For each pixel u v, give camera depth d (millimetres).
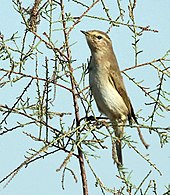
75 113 10148
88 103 9859
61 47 10094
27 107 10016
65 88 10141
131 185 9250
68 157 8484
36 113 10008
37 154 8961
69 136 9602
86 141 9391
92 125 10039
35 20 10398
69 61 9961
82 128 9938
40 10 10094
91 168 9180
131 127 10148
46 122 9875
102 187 9172
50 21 9930
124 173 9289
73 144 9281
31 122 9984
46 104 9961
